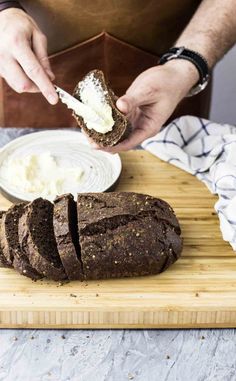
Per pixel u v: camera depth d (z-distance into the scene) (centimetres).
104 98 86
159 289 75
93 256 74
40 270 74
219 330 73
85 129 87
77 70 109
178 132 99
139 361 69
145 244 75
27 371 67
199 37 97
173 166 97
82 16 103
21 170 91
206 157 97
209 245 82
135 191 92
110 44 106
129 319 73
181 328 73
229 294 75
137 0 101
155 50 109
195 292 75
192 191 92
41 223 77
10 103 112
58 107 112
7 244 76
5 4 94
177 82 90
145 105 88
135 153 99
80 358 69
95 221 75
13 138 103
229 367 68
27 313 72
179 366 68
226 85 163
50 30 105
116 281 76
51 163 93
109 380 66
